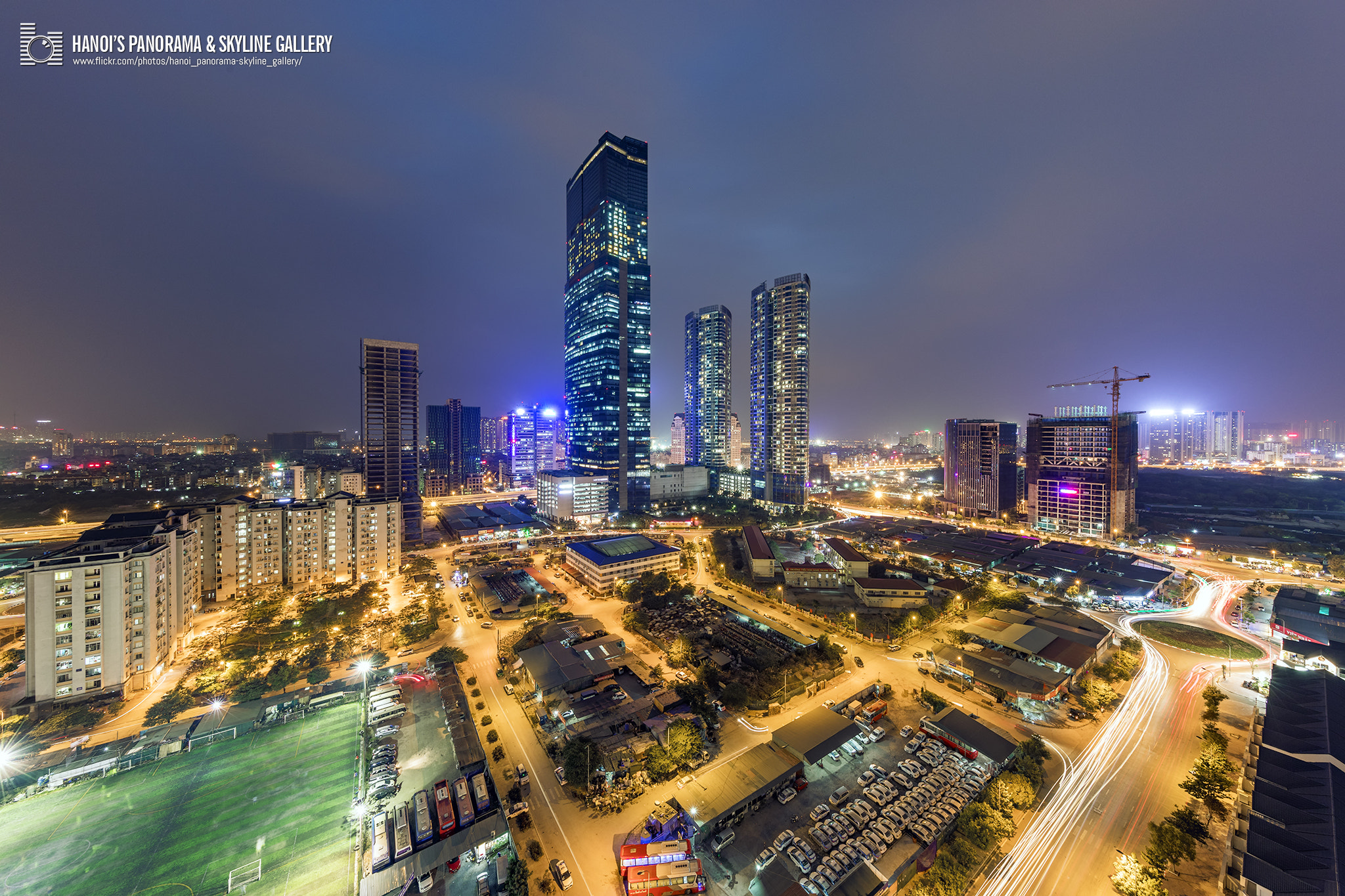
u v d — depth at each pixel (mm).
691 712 99875
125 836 67875
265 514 170250
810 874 63438
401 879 60531
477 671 116438
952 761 82250
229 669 111688
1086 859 66062
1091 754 86688
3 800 74062
